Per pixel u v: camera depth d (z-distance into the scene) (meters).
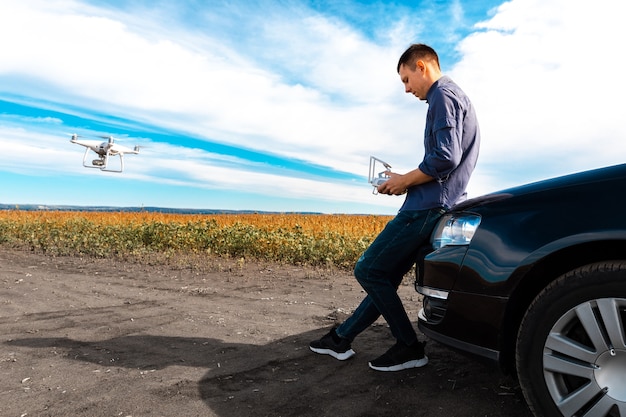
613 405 1.44
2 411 1.90
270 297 4.71
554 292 1.59
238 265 7.20
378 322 3.57
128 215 20.16
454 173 2.31
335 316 3.82
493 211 1.87
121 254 8.31
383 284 2.41
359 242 7.78
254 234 8.63
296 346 2.91
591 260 1.62
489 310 1.76
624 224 1.47
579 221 1.57
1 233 11.29
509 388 2.16
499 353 1.75
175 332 3.26
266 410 1.94
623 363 1.44
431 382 2.25
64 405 1.96
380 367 2.41
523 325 1.67
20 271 6.24
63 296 4.58
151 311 3.96
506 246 1.73
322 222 14.70
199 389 2.16
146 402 2.00
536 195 1.77
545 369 1.60
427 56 2.43
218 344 2.96
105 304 4.24
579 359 1.52
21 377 2.32
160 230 10.03
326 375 2.37
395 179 2.34
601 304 1.49
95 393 2.11
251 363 2.56
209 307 4.17
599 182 1.62
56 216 18.44
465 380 2.27
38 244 9.56
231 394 2.11
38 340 3.04
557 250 1.58
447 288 1.93
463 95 2.34
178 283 5.53
